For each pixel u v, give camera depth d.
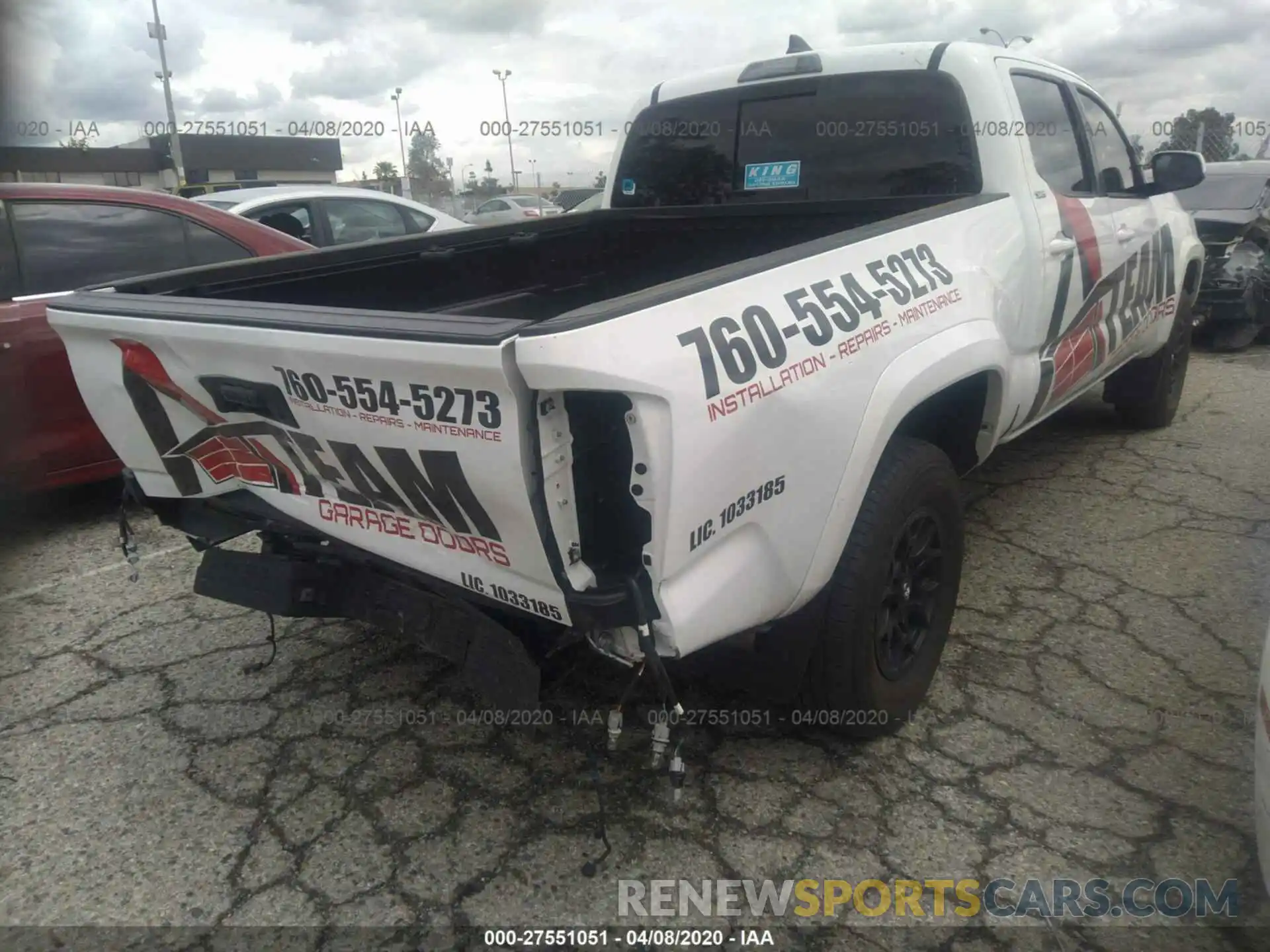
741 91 3.80
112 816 2.51
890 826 2.38
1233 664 3.05
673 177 4.12
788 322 2.08
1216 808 2.41
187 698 3.04
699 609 1.92
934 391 2.54
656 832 2.38
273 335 1.97
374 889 2.23
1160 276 4.65
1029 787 2.50
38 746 2.81
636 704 2.89
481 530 1.94
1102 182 4.07
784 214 3.71
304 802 2.54
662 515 1.79
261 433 2.26
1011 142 3.29
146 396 2.44
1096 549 3.93
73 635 3.46
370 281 3.17
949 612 2.88
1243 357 8.00
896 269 2.56
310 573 2.41
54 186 4.46
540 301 3.83
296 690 3.06
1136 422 5.46
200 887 2.26
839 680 2.46
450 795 2.55
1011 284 3.13
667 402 1.74
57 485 4.27
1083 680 2.98
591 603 1.84
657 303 1.82
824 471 2.16
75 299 2.49
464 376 1.71
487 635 2.07
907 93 3.42
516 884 2.24
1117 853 2.28
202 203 5.04
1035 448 5.29
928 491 2.57
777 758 2.64
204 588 2.59
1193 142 14.26
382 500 2.12
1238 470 4.84
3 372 4.02
